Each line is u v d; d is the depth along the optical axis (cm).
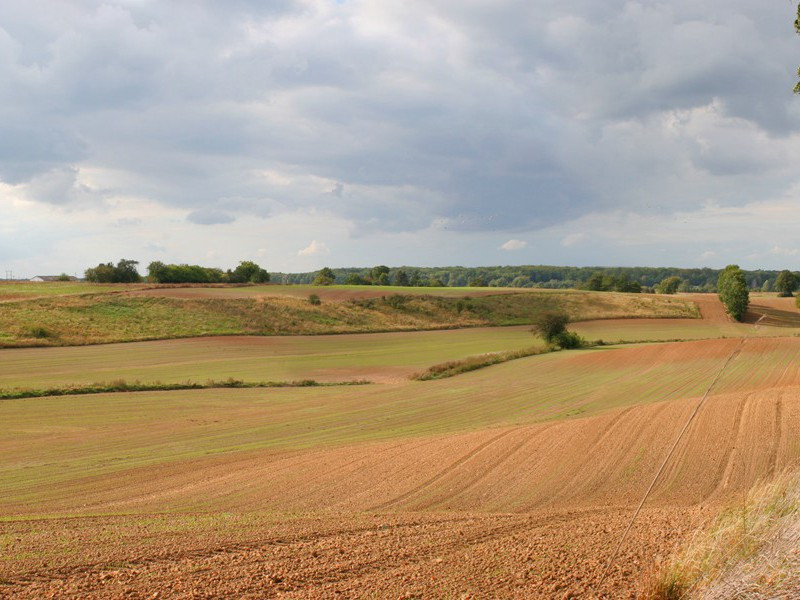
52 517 1360
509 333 9119
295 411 3712
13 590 748
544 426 2759
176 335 7694
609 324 9719
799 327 9644
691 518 1041
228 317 8675
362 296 10850
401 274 19125
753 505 730
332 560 856
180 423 3334
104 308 8312
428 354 7081
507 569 786
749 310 10906
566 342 6925
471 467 2108
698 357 5591
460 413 3572
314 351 7225
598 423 2723
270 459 2391
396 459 2262
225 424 3303
